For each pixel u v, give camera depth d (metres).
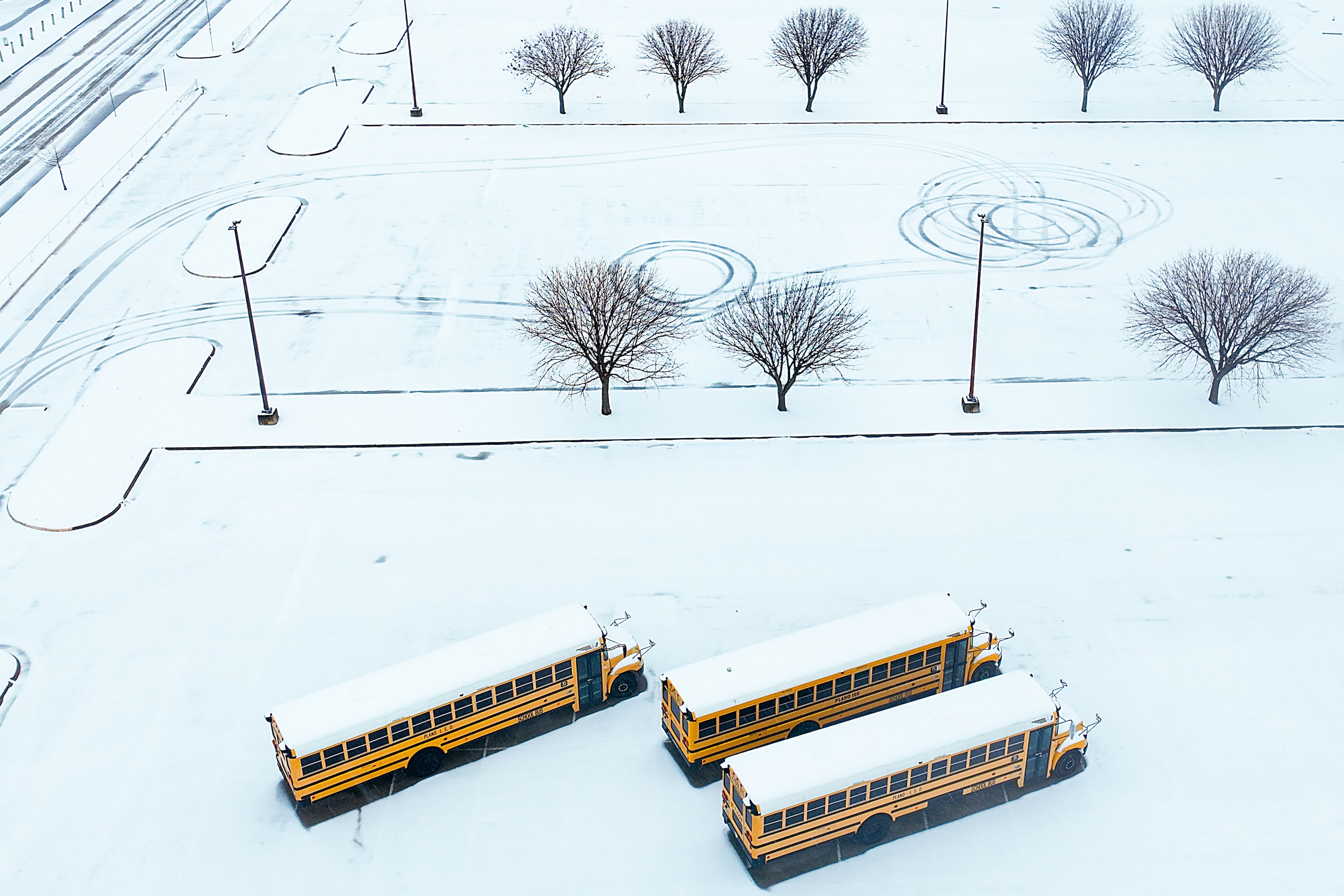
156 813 34.66
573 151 80.56
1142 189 74.69
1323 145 80.94
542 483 48.44
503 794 35.16
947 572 43.31
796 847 32.62
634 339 52.78
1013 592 42.31
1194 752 35.97
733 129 84.19
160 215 72.25
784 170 77.75
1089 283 63.78
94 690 38.78
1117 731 36.72
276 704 38.12
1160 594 42.12
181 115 86.62
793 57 87.19
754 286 63.31
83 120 86.06
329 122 84.50
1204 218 70.75
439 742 35.69
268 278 65.00
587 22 104.88
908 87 91.56
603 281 53.03
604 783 35.44
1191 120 85.62
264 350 58.34
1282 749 36.00
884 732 33.22
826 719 36.31
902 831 33.88
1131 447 50.44
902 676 36.66
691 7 109.06
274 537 45.56
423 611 41.75
